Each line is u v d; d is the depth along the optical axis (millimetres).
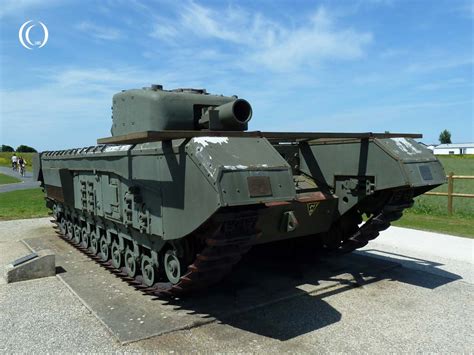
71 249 10164
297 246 8867
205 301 6477
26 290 7125
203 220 4801
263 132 5668
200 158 4832
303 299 6617
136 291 6973
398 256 9250
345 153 7625
